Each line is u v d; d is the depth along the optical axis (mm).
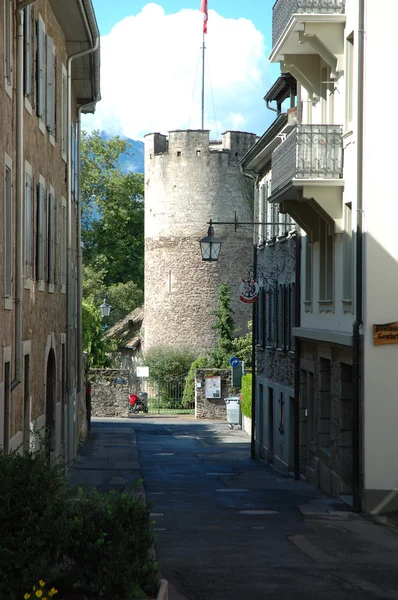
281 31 26391
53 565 10594
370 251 21984
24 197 20172
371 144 22188
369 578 14164
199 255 85875
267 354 40000
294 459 31438
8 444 17734
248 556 15648
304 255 31047
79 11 25969
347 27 23672
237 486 27891
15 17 18844
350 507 22500
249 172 44938
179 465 35719
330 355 26141
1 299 17109
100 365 72438
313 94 28578
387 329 21875
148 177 87938
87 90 35688
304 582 13789
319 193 24703
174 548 16219
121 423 61719
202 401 66688
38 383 22656
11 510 10500
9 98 18047
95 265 103750
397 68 22266
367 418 21828
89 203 106438
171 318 86562
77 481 27953
